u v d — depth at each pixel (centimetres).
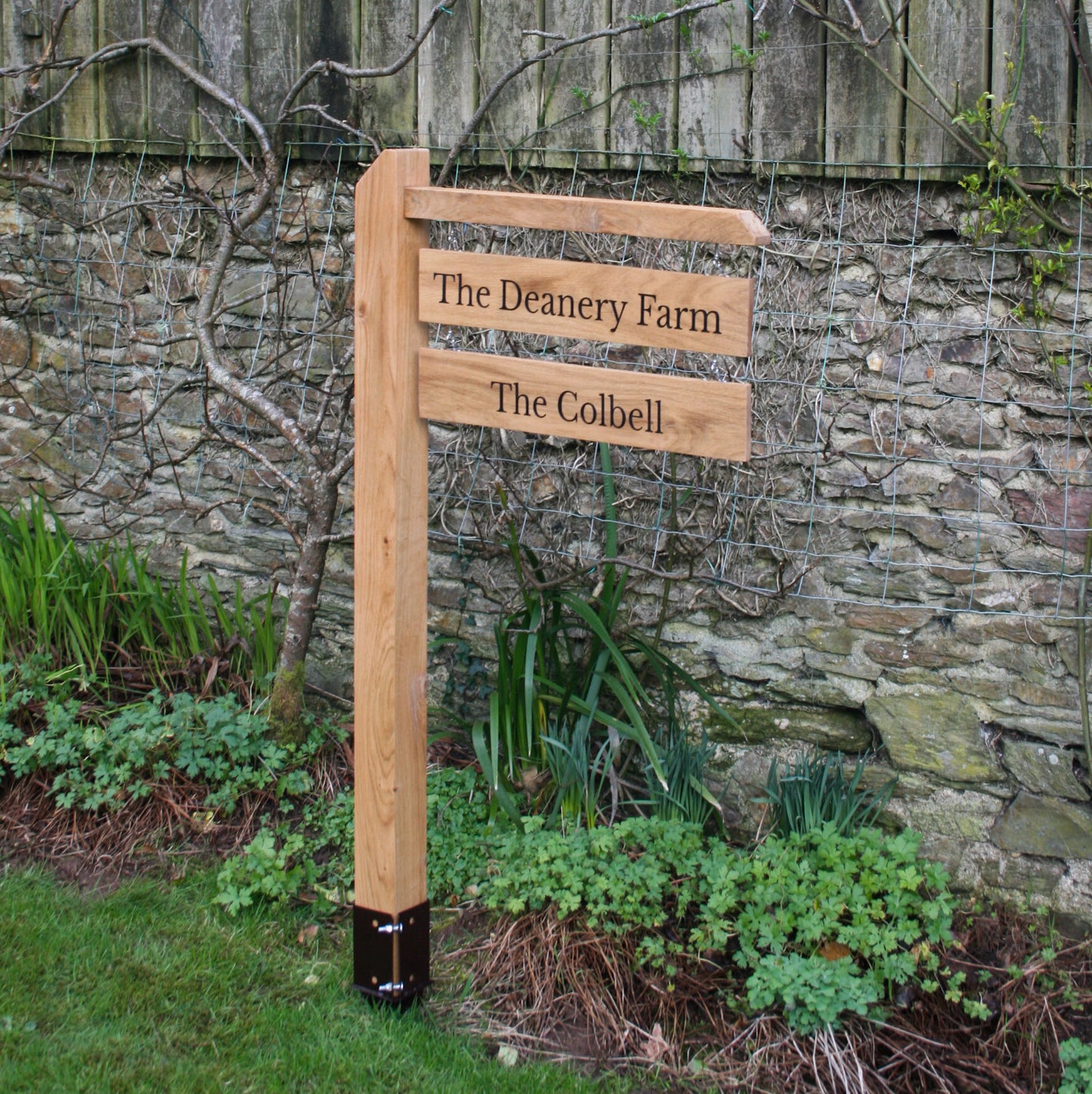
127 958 313
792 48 338
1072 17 308
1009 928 326
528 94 368
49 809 373
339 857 351
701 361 364
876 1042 291
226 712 379
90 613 411
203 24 407
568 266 258
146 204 410
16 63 436
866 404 348
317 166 404
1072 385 328
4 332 459
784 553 360
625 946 309
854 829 342
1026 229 323
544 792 357
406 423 278
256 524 432
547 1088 279
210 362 373
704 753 350
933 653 348
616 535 369
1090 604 332
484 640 400
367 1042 288
